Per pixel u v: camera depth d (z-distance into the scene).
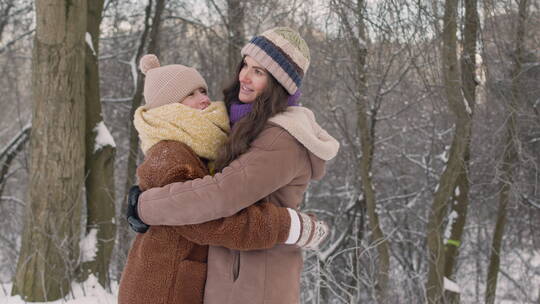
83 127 5.71
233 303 1.60
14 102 12.52
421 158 12.08
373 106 9.30
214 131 1.68
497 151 9.27
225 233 1.52
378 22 6.45
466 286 11.84
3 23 9.98
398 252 12.15
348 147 11.20
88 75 6.13
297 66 1.72
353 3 6.54
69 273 5.59
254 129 1.60
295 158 1.61
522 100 8.23
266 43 1.70
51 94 5.38
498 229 9.59
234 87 1.86
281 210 1.59
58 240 5.45
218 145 1.69
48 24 5.26
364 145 8.81
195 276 1.65
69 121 5.48
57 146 5.43
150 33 9.64
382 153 11.80
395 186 12.18
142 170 1.64
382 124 11.48
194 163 1.62
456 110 7.57
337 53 8.02
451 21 6.66
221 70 10.11
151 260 1.62
